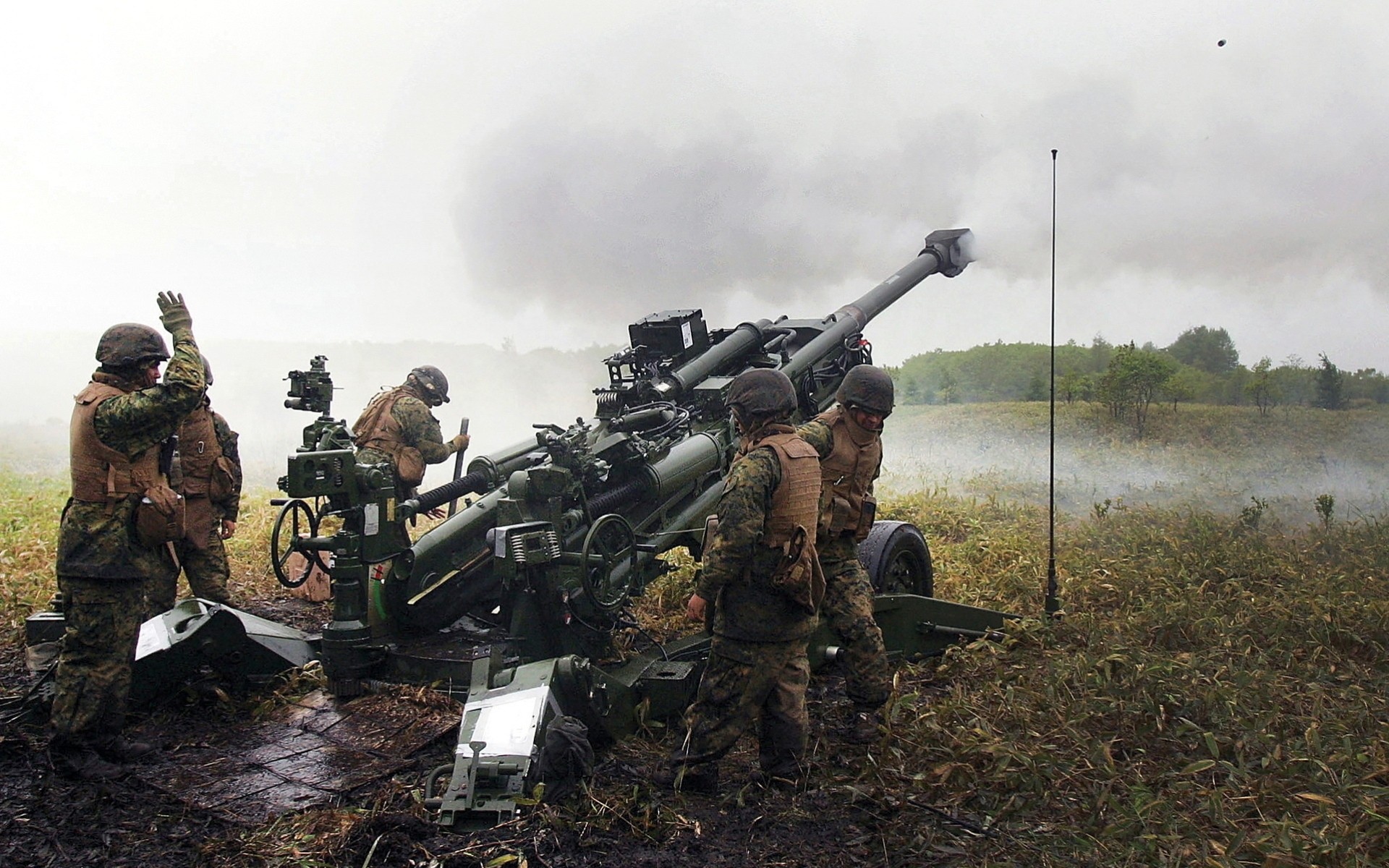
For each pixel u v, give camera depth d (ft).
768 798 12.16
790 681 12.32
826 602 14.17
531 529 14.17
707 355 20.31
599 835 11.03
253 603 21.65
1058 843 10.65
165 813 11.55
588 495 16.12
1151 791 11.55
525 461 18.31
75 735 12.60
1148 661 14.98
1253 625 18.04
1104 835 10.62
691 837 11.10
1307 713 14.06
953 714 13.91
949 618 18.02
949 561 24.52
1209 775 12.44
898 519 30.45
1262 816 10.86
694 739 12.14
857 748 13.64
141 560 13.20
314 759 13.01
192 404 13.26
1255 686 14.30
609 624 15.55
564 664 12.86
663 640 18.60
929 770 12.49
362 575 15.29
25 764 13.00
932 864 10.44
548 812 11.00
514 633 14.76
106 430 12.75
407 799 11.89
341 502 15.30
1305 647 17.10
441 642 16.30
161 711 14.75
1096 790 11.63
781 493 12.01
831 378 24.40
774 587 12.00
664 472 16.94
